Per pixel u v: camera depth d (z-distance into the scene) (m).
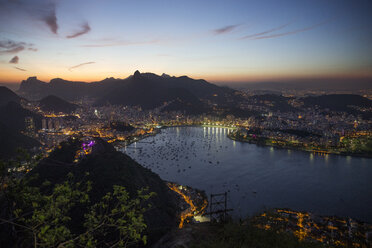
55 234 7.12
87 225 8.39
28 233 7.43
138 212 8.98
